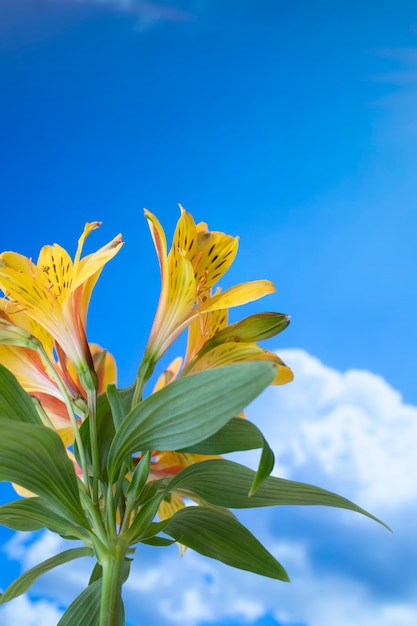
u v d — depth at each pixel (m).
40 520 0.38
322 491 0.40
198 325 0.43
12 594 0.41
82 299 0.41
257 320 0.41
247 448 0.39
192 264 0.41
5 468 0.35
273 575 0.40
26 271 0.41
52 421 0.44
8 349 0.43
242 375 0.33
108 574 0.37
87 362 0.40
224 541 0.40
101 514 0.39
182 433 0.35
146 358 0.40
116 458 0.37
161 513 0.47
